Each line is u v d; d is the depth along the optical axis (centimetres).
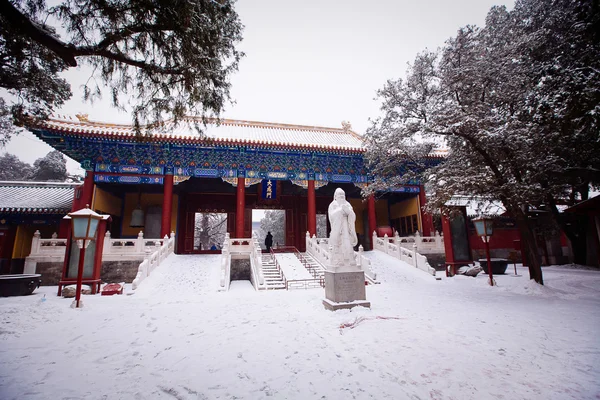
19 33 652
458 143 1441
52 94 920
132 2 638
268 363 534
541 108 1125
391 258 2100
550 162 1232
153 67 752
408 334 678
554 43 1234
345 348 599
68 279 1380
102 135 1998
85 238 1098
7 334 721
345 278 979
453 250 1975
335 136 3216
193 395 426
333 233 1031
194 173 2341
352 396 415
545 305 970
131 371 511
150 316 905
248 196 3203
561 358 526
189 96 864
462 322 772
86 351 610
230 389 441
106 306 1073
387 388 435
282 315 896
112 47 703
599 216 1622
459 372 480
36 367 529
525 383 439
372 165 2631
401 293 1279
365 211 3319
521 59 1282
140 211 2552
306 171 2592
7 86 812
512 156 1248
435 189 1415
